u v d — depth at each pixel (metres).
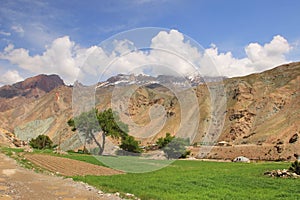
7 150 52.34
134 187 17.25
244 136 136.00
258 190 17.98
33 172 24.23
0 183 17.47
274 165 39.84
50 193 15.12
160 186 18.05
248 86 178.50
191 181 20.86
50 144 78.88
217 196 15.57
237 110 156.38
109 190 16.27
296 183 20.98
